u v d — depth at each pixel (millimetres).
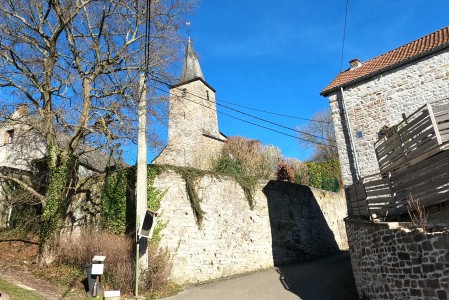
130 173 13945
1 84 12336
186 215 13586
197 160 25469
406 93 12359
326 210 21156
